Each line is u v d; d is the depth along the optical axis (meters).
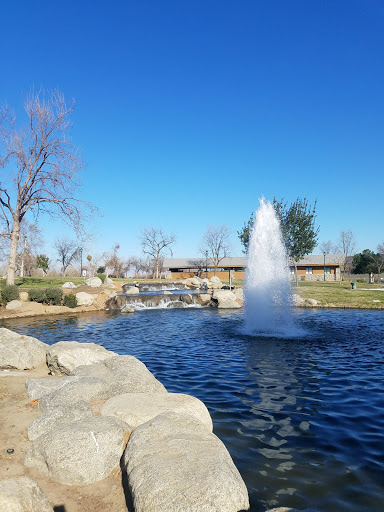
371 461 5.08
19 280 39.12
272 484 4.52
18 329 18.55
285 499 4.20
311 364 10.72
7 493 3.12
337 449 5.44
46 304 26.62
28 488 3.36
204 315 24.02
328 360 11.20
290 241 42.09
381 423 6.43
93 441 4.64
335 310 25.31
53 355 8.40
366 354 12.02
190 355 12.15
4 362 8.98
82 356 8.56
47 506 3.43
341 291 33.81
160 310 27.42
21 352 9.20
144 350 13.16
